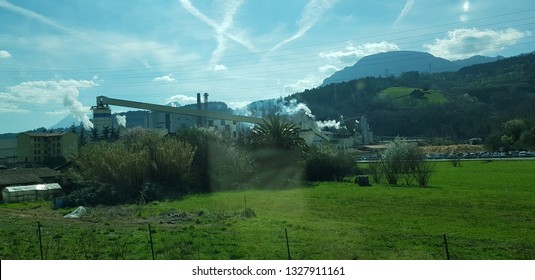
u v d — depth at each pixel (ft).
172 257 59.00
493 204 114.83
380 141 630.33
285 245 66.03
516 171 236.02
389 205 118.62
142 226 91.81
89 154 179.42
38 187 173.17
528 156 353.92
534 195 134.21
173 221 98.63
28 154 376.27
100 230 85.35
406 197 136.56
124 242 70.28
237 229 82.79
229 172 204.54
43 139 383.86
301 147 236.02
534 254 59.11
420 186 177.27
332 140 503.20
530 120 431.43
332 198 141.28
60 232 83.71
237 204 134.62
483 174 226.79
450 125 629.10
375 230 79.46
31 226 94.89
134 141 199.00
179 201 151.64
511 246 64.28
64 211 130.72
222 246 66.23
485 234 74.13
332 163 233.96
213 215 104.94
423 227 82.43
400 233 75.77
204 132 215.92
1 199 170.60
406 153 192.75
